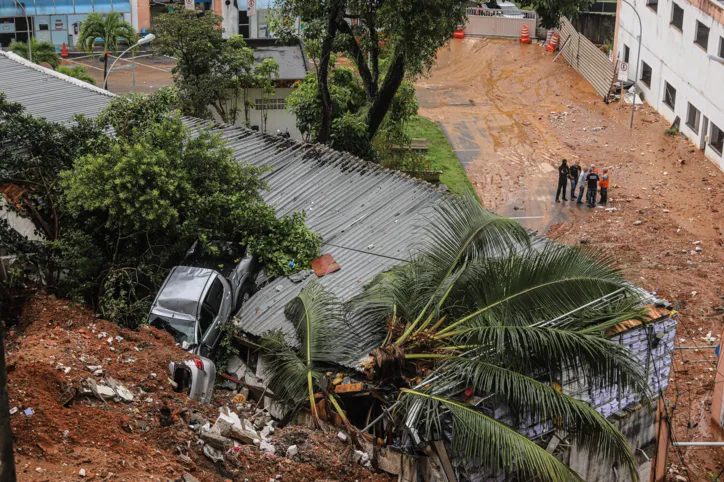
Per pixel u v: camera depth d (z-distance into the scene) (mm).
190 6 54781
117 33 43938
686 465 19812
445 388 13844
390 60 31391
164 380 15414
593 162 38781
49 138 19969
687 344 24188
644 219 32750
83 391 13586
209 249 18984
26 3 54156
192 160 19875
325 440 14625
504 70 51938
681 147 40094
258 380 17125
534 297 14570
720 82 36875
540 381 14891
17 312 18859
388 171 23891
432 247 16172
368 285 17656
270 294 19031
